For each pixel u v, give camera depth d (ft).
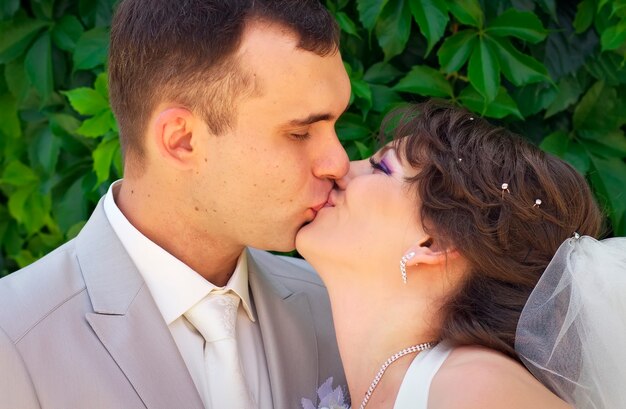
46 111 9.02
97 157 8.14
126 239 6.54
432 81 7.90
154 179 6.49
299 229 6.58
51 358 5.88
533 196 6.21
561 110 8.09
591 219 6.48
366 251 6.26
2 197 10.14
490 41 7.73
